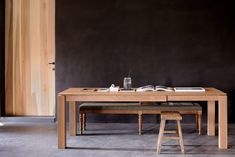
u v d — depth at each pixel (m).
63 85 6.13
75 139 4.85
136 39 6.04
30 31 6.42
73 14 6.09
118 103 5.40
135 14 6.02
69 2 6.09
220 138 4.31
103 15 6.05
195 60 5.98
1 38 6.36
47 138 4.91
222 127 4.29
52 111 6.43
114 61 6.06
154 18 6.00
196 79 5.98
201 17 5.95
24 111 6.47
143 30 6.02
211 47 5.96
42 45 6.41
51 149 4.30
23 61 6.45
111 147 4.39
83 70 6.10
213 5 5.93
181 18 5.98
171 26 5.99
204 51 5.96
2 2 6.36
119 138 4.90
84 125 5.45
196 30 5.96
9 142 4.68
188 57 5.98
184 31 5.98
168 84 6.02
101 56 6.07
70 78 6.11
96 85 6.09
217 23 5.94
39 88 6.45
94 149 4.29
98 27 6.07
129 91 4.54
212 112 5.04
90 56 6.09
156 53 6.02
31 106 6.46
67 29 6.11
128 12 6.03
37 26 6.41
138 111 5.07
